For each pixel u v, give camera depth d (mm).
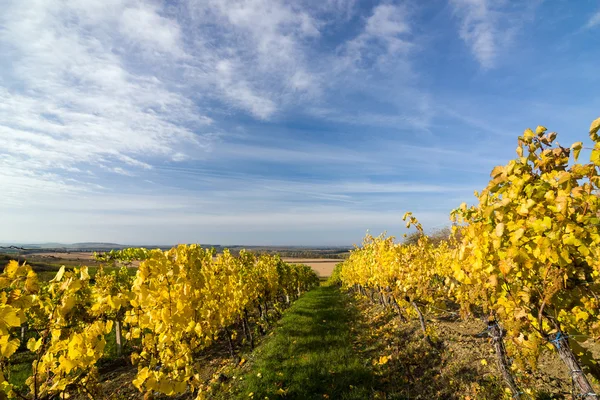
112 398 6410
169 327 3781
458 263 2836
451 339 6531
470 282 2742
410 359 6184
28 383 2760
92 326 2846
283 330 9570
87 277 2875
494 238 2020
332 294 23438
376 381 5594
